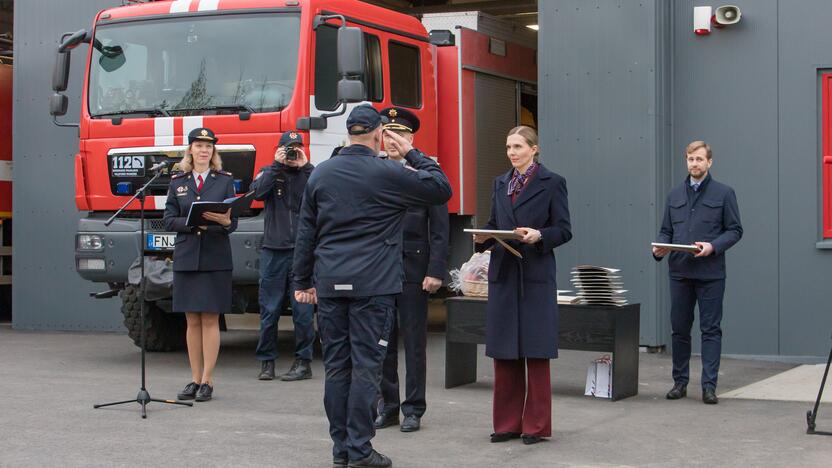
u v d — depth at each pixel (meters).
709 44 11.82
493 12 17.91
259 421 8.41
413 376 8.07
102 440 7.71
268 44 11.09
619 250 12.02
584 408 8.98
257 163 10.91
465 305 9.92
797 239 11.55
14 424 8.27
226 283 9.34
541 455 7.26
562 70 12.24
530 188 7.50
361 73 10.48
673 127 11.99
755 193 11.69
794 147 11.57
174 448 7.45
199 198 9.45
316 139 10.95
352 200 6.66
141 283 8.86
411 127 8.28
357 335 6.70
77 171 11.61
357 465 6.69
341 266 6.64
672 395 9.38
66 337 14.12
